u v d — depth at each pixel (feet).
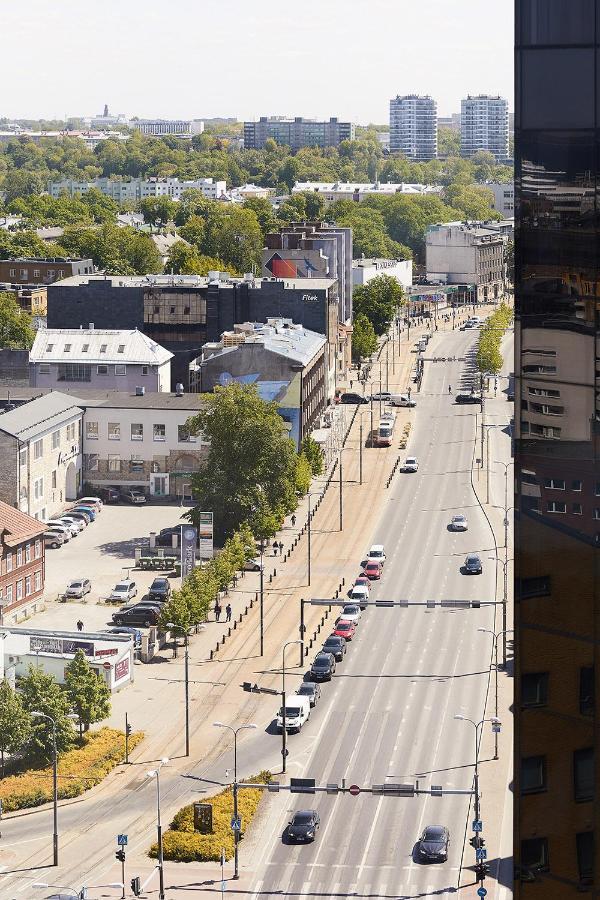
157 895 631.15
